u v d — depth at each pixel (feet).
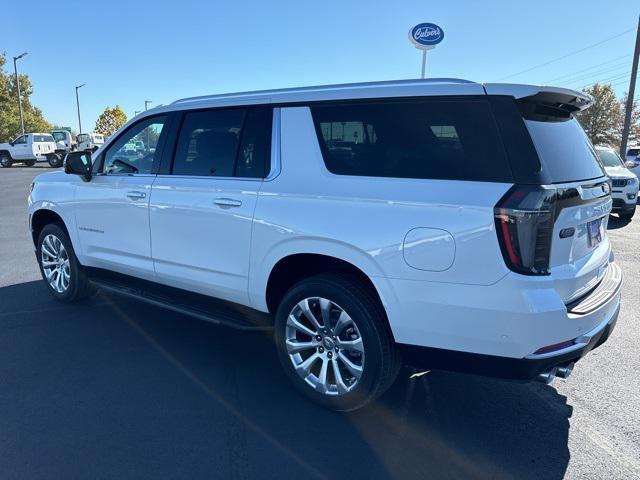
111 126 310.65
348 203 9.78
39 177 17.61
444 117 9.16
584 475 8.82
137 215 13.74
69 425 10.05
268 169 11.16
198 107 12.78
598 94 198.90
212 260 12.14
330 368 10.63
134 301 17.67
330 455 9.30
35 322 15.57
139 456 9.14
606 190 10.45
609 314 9.83
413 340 9.35
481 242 8.41
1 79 168.45
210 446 9.48
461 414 10.76
